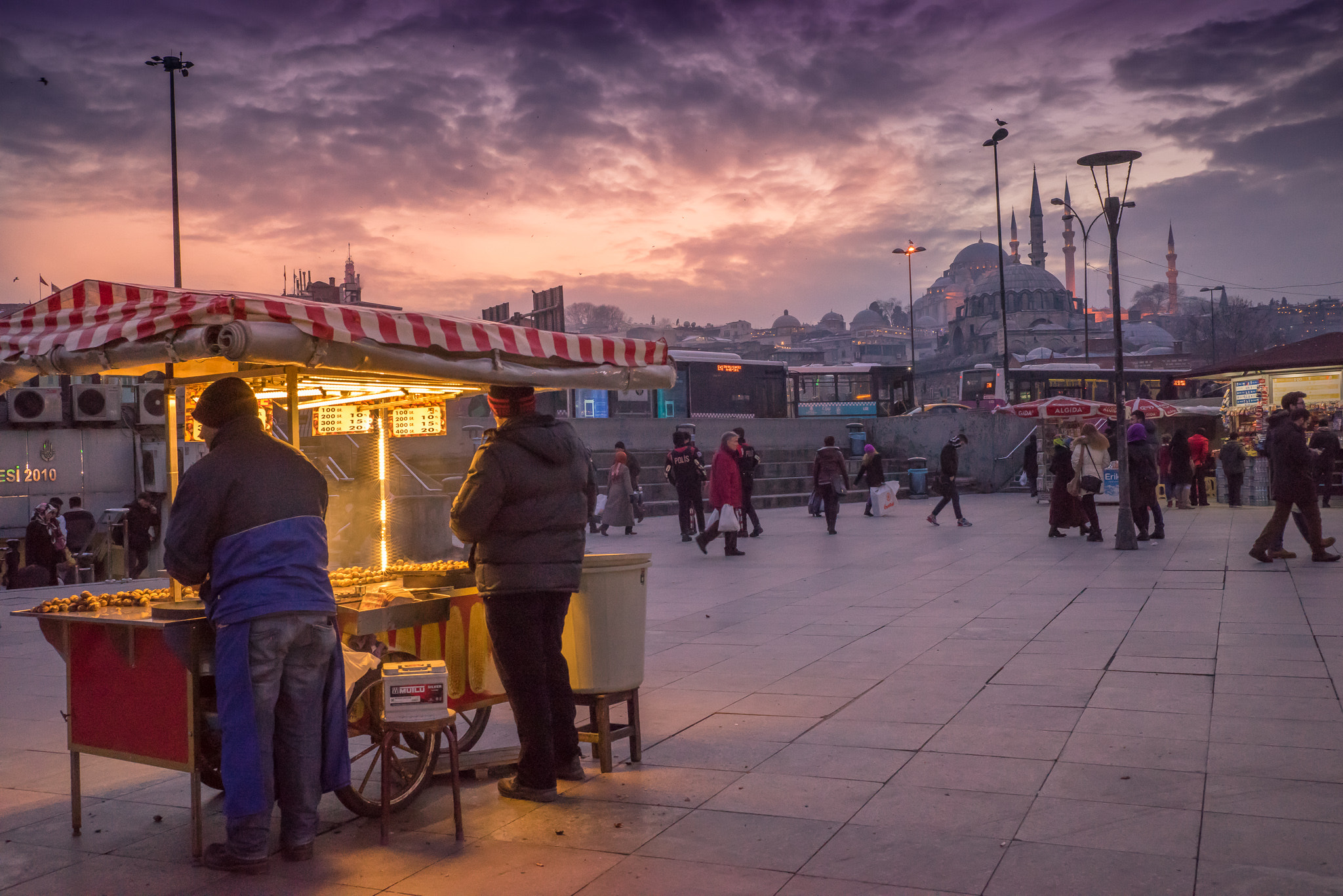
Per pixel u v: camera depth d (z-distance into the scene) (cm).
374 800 447
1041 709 577
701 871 367
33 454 2275
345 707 417
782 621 917
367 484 1350
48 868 392
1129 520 1388
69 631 439
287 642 385
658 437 2959
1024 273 16225
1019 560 1326
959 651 751
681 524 1753
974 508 2389
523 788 455
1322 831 383
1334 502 2166
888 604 995
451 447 2370
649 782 474
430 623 486
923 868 362
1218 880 343
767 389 3791
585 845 398
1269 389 2488
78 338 424
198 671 402
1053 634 805
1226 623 823
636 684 504
